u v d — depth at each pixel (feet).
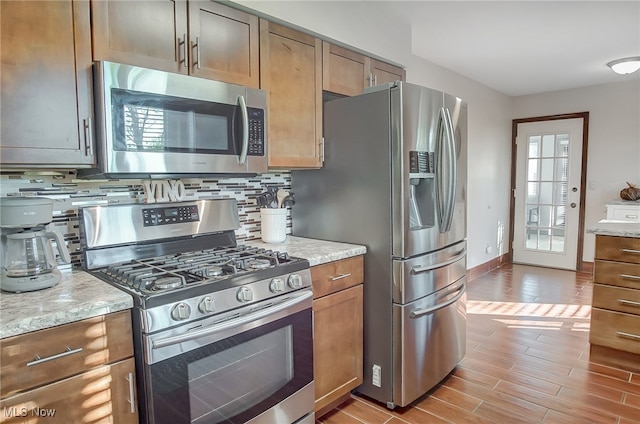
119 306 4.21
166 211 6.36
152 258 6.11
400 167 6.78
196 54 5.68
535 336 10.27
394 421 6.83
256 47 6.47
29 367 3.66
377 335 7.29
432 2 8.53
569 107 16.96
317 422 6.80
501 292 14.05
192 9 5.64
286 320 5.71
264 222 7.70
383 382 7.24
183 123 5.47
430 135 7.29
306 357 6.08
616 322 8.55
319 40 7.54
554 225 17.69
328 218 7.92
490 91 16.65
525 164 18.33
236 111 6.07
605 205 15.84
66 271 5.49
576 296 13.50
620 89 15.72
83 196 5.80
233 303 5.01
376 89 7.09
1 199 4.51
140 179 6.01
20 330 3.59
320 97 7.62
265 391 5.50
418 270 7.09
